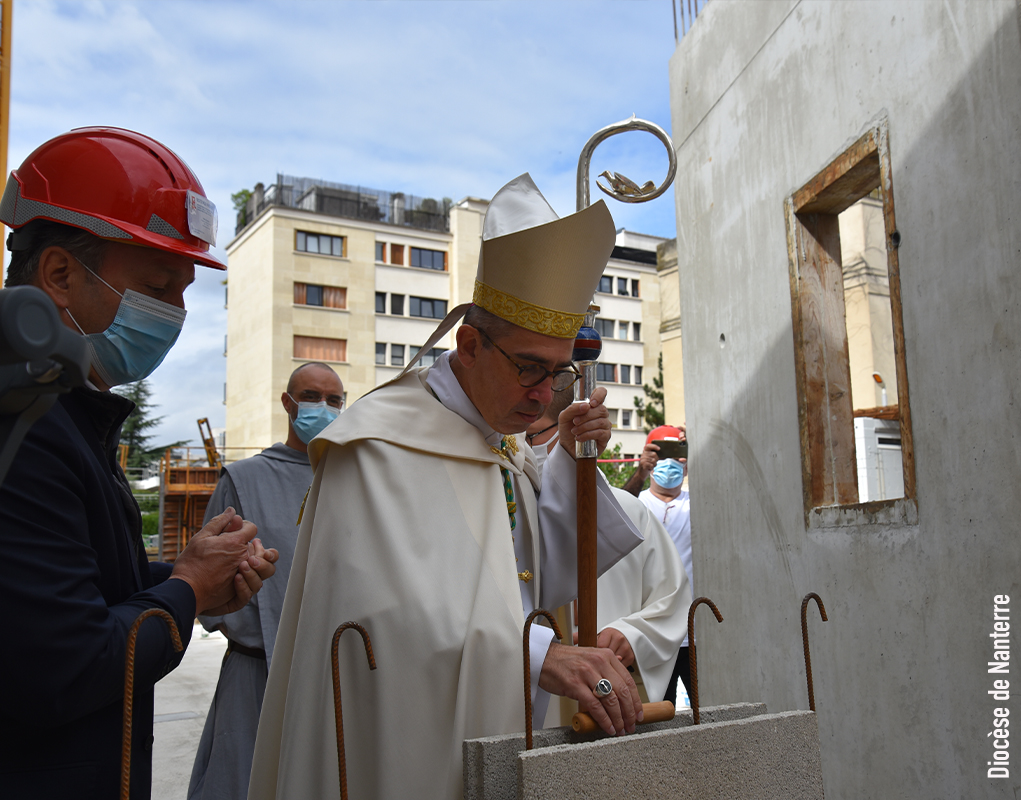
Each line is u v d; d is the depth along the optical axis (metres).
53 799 1.14
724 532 4.45
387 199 36.78
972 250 2.58
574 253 1.62
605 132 1.83
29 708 1.07
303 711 1.55
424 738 1.46
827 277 3.80
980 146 2.55
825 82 3.52
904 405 2.91
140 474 42.78
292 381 3.23
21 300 0.63
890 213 2.99
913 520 2.88
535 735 1.27
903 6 2.96
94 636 1.12
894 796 2.96
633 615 2.45
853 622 3.26
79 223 1.35
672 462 5.62
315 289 33.62
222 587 1.43
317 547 1.64
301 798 1.51
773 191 4.02
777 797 1.26
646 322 39.56
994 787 2.47
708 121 4.79
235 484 3.09
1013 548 2.41
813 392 3.71
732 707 1.42
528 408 1.74
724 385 4.50
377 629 1.50
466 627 1.50
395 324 34.38
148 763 1.33
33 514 1.11
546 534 2.03
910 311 2.87
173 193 1.41
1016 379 2.40
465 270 35.47
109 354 1.41
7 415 0.70
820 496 3.63
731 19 4.51
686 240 5.07
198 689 7.84
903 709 2.92
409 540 1.58
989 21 2.52
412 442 1.69
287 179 35.78
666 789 1.17
